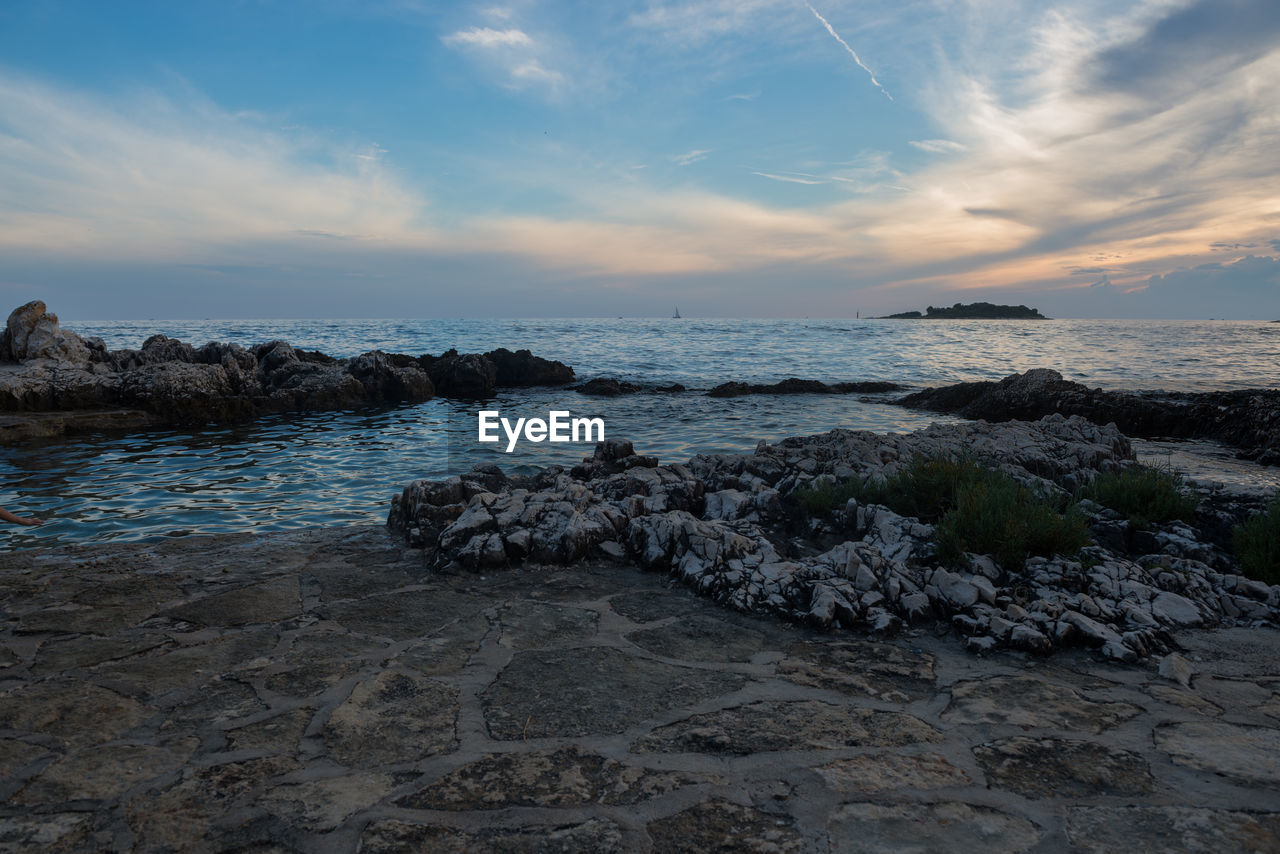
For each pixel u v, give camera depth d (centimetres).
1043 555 551
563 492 692
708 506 713
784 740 308
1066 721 327
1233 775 280
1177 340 8156
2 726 315
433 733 312
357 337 7856
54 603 473
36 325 2784
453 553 568
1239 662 400
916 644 424
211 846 237
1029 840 241
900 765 288
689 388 3136
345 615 458
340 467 1325
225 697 345
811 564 536
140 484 1159
